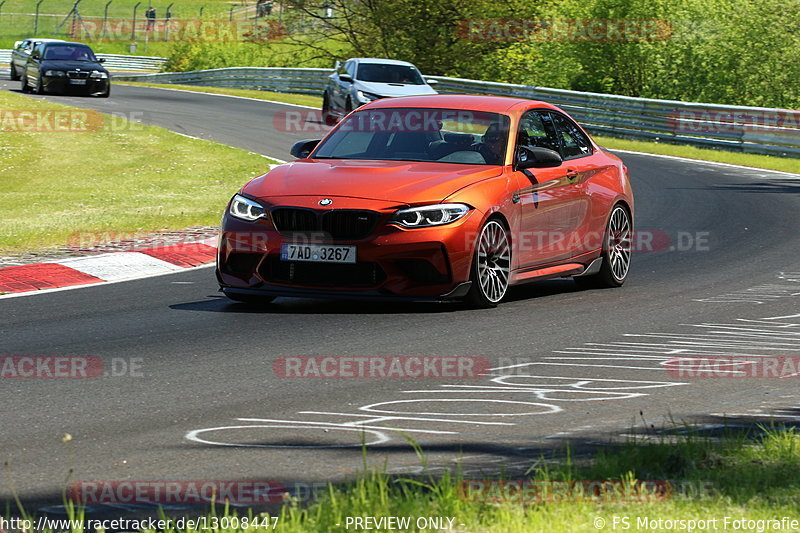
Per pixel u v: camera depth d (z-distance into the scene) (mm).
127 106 94438
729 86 119312
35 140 69188
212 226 42406
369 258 26578
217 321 26125
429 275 26828
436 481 12969
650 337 24672
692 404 18234
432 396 18812
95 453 15148
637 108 90375
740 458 13789
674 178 63969
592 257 32094
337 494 11883
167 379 20078
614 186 33094
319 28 151000
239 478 13742
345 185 27531
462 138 30156
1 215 44750
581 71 132875
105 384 19656
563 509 11461
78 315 26750
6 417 17312
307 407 18000
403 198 26953
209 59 197875
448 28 142250
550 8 136750
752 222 47469
